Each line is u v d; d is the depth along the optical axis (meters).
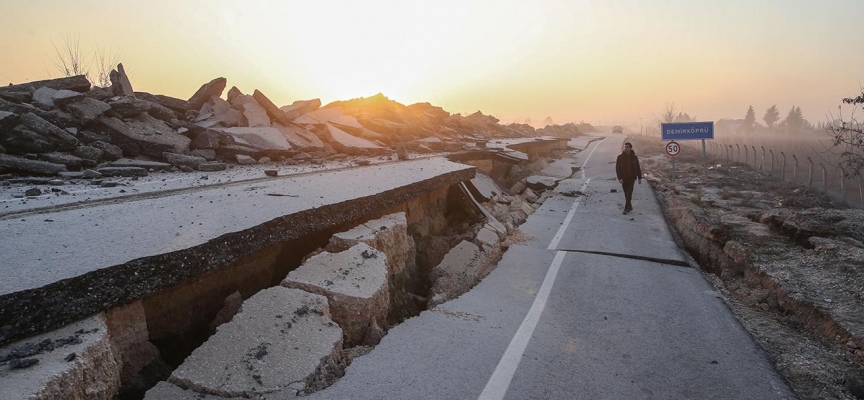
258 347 3.69
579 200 14.53
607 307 5.82
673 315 5.58
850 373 4.27
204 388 3.29
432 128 24.34
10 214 5.11
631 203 13.45
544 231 10.23
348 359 4.14
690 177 18.45
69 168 8.72
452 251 7.61
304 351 3.77
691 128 17.22
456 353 4.45
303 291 4.45
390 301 5.81
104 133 10.04
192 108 13.86
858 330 4.70
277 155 12.63
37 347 2.79
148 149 10.30
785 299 5.82
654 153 34.34
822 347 4.84
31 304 2.91
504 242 9.01
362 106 22.92
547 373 4.16
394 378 3.90
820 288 5.86
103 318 3.31
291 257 5.65
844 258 6.75
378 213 7.18
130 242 4.02
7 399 2.32
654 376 4.16
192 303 4.30
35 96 9.95
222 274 4.62
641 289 6.52
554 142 32.22
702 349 4.70
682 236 10.19
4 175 7.93
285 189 7.28
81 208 5.56
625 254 8.28
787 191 13.16
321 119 17.58
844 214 9.09
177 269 3.84
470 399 3.70
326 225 5.85
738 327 5.25
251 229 4.67
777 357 4.65
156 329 3.96
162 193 6.78
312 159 12.84
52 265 3.36
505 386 3.91
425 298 6.48
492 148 19.55
